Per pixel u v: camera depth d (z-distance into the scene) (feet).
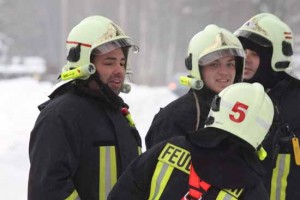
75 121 23.04
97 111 23.72
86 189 23.26
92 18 24.66
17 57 399.24
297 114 26.81
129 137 24.45
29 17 389.19
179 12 294.05
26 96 117.08
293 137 26.37
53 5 404.16
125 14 294.87
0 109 107.24
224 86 26.55
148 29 318.65
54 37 406.41
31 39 414.21
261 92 19.60
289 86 27.53
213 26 27.09
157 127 26.40
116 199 20.17
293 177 26.23
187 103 26.22
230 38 26.66
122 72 24.71
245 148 19.08
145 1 316.40
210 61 26.21
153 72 314.55
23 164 61.46
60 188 22.09
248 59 29.01
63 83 24.25
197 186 18.85
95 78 24.17
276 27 28.63
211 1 226.17
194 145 19.40
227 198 18.53
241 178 18.63
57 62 359.05
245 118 19.10
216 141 18.93
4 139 81.97
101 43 23.94
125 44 24.48
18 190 51.13
